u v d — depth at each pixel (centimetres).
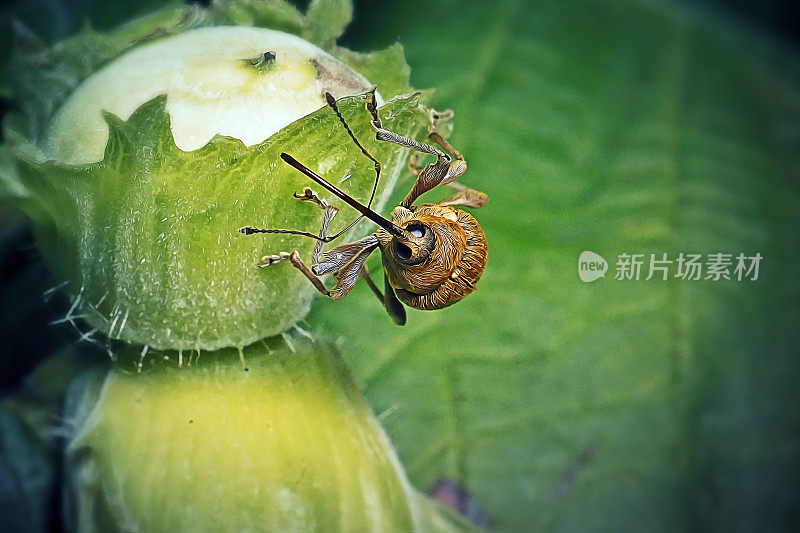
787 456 8
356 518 7
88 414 8
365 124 7
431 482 8
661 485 8
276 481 7
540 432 8
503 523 8
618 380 8
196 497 7
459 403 8
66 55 8
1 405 8
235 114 7
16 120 8
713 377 8
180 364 8
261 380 8
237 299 7
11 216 8
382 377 8
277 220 7
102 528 7
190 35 8
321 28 8
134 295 7
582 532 8
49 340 8
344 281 7
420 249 7
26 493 8
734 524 8
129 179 7
